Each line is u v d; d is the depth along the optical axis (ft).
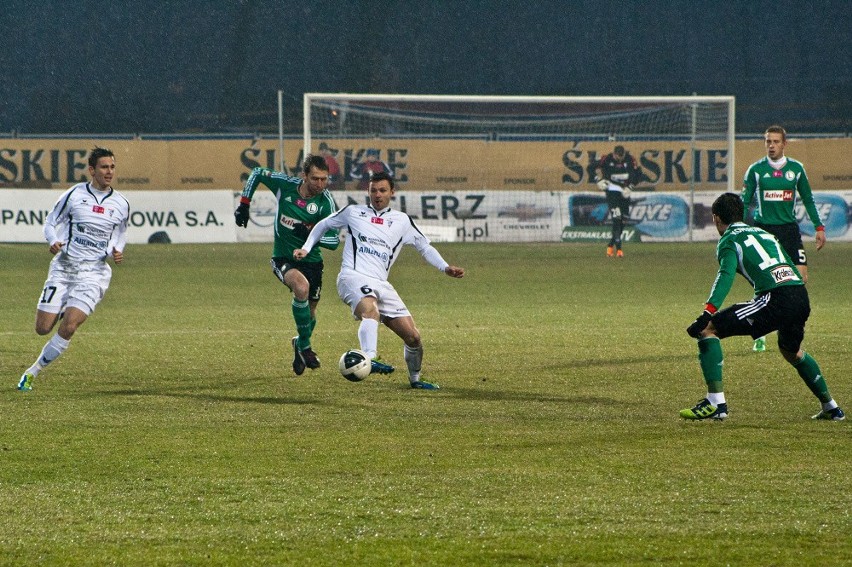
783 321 72.43
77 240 88.63
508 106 393.29
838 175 340.39
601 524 49.80
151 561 45.06
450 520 50.44
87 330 128.36
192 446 65.77
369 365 79.92
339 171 321.32
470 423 72.95
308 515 51.16
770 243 74.18
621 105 354.33
